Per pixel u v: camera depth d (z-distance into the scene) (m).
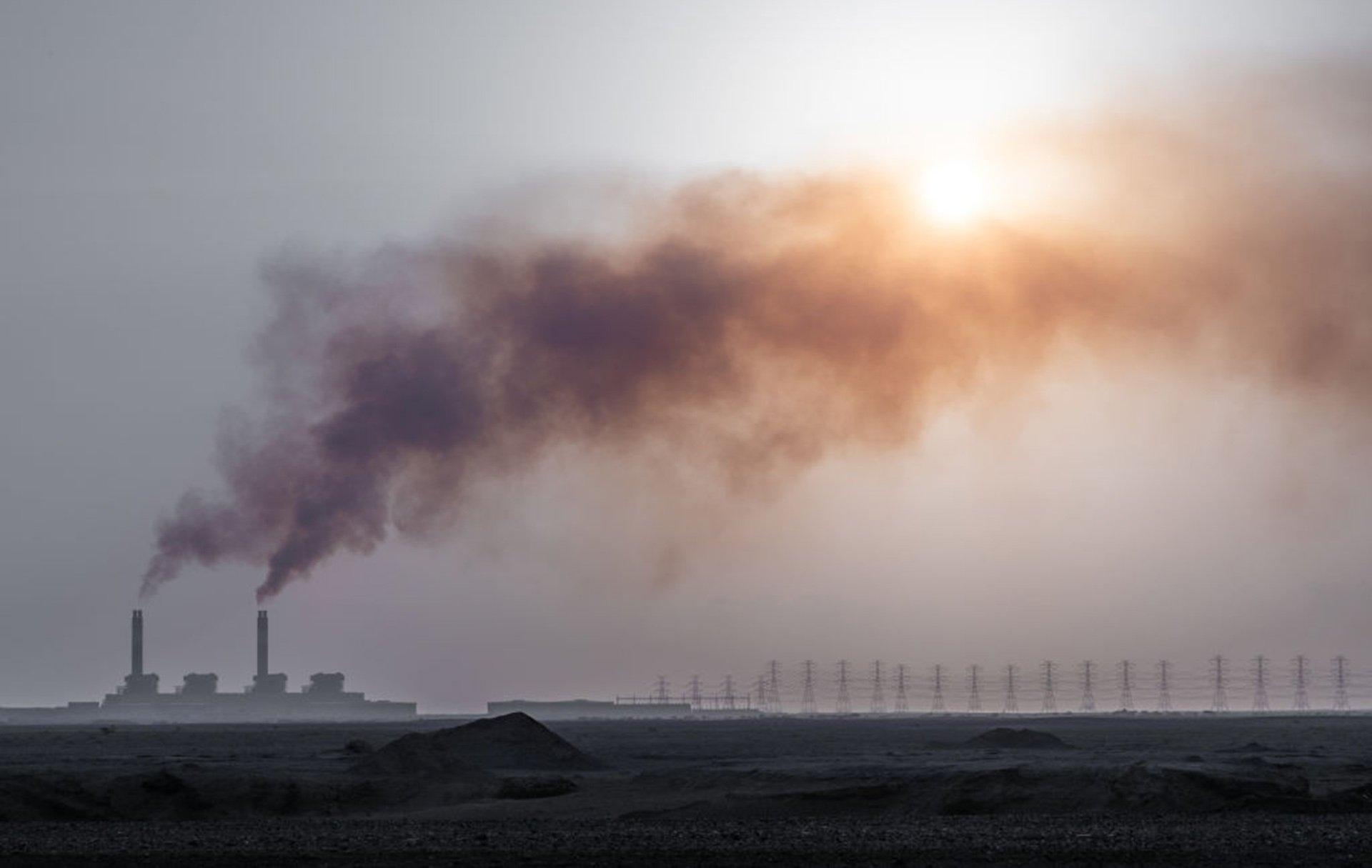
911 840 177.88
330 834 194.75
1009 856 163.12
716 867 157.12
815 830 192.00
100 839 189.75
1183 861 158.25
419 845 179.25
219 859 168.50
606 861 163.12
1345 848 166.75
